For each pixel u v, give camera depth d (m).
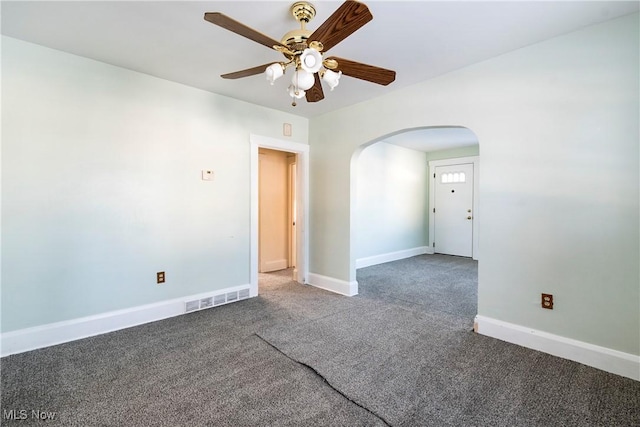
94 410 1.57
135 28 2.00
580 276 2.04
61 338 2.32
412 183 6.40
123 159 2.61
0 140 2.09
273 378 1.86
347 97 3.25
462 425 1.46
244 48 2.26
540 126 2.18
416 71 2.62
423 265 5.39
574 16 1.85
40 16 1.87
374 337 2.44
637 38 1.82
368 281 4.24
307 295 3.58
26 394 1.69
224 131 3.26
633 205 1.86
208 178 3.14
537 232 2.21
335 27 1.42
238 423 1.48
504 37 2.09
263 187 4.88
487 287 2.46
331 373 1.91
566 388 1.75
